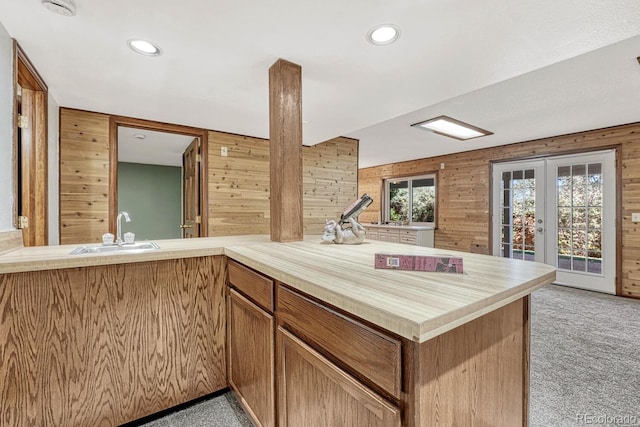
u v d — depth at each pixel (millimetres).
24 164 2299
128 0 1414
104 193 3090
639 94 2863
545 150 4633
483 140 4824
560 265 4512
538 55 1913
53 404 1396
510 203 5125
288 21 1587
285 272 1083
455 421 809
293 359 1133
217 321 1798
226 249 1734
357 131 4340
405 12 1506
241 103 2818
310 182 4559
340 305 813
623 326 2924
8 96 1659
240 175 3957
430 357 725
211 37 1732
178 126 3533
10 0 1393
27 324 1346
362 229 1881
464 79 2264
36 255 1454
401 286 890
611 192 4016
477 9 1473
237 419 1622
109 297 1507
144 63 2039
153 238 6664
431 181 6691
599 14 1493
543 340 2611
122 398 1543
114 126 3150
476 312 745
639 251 3801
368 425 788
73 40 1752
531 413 1672
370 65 2039
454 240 5938
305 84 2352
